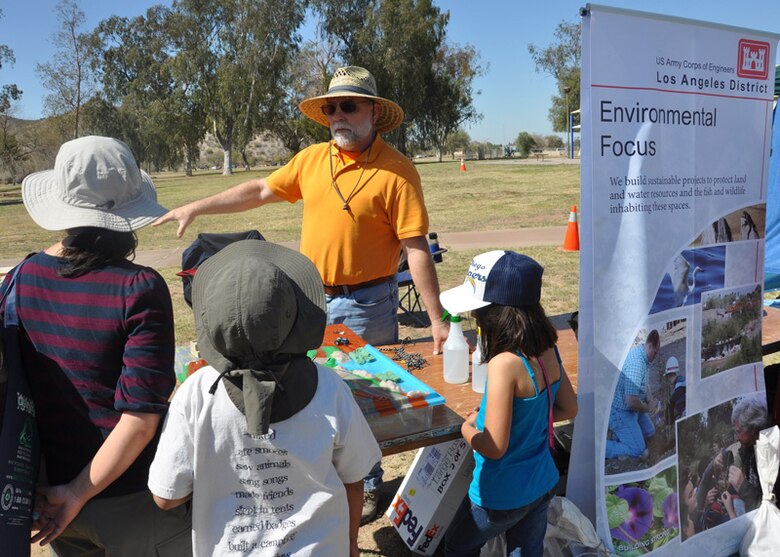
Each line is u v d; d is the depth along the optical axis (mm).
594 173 2232
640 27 2223
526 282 2061
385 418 2266
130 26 61719
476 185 24312
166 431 1514
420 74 48125
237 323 1372
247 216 17641
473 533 2242
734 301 2711
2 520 1438
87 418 1590
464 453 2742
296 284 1570
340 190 3135
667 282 2482
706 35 2389
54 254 1666
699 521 2754
